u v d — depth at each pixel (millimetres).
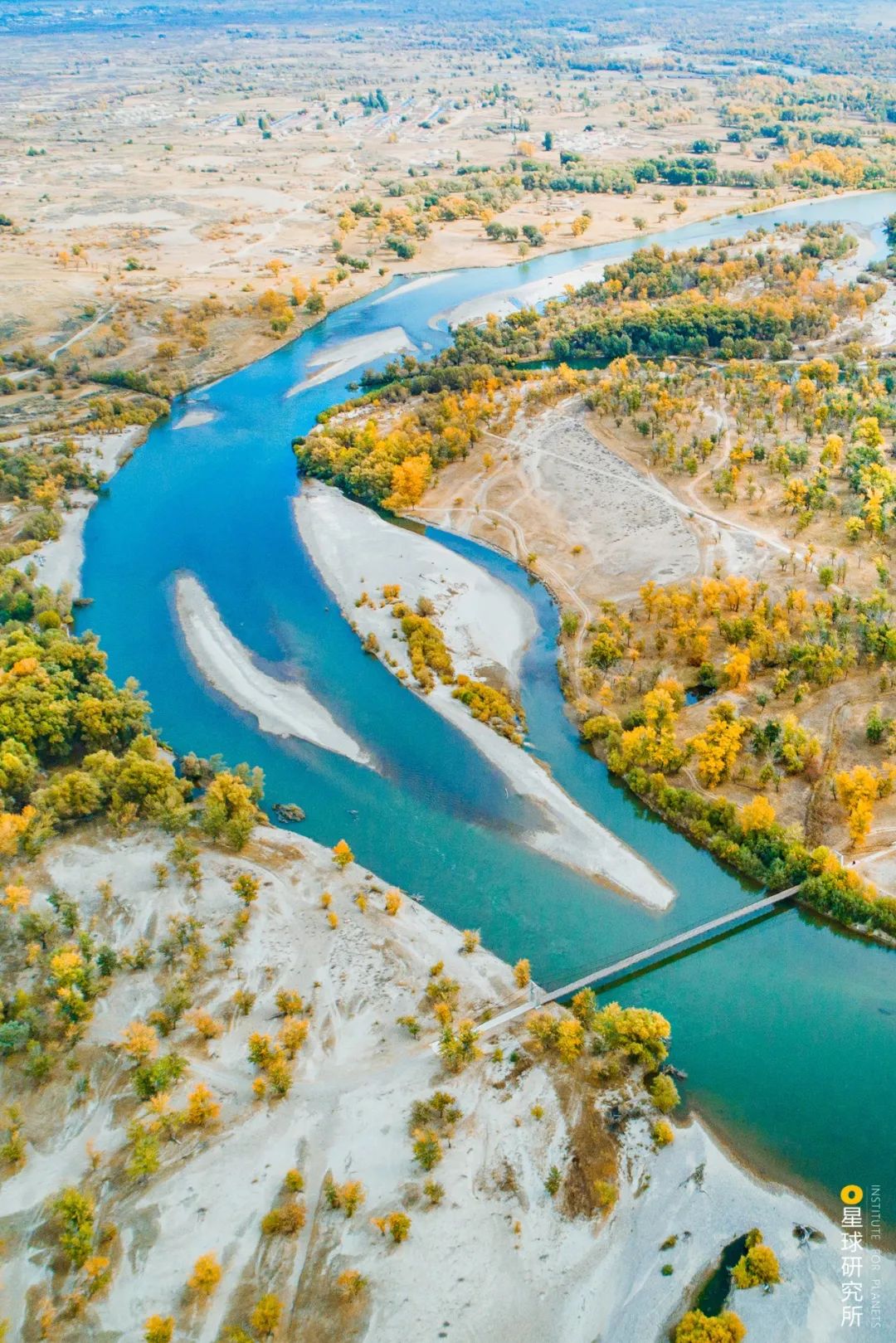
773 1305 77125
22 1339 76125
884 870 114125
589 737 140625
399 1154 88125
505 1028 100062
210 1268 77375
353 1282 77688
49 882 120375
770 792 126750
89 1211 81688
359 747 143875
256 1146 89250
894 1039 99438
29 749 138250
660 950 108312
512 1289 78312
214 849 125312
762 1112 92875
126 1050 98188
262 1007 102875
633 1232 82375
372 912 114812
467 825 128750
